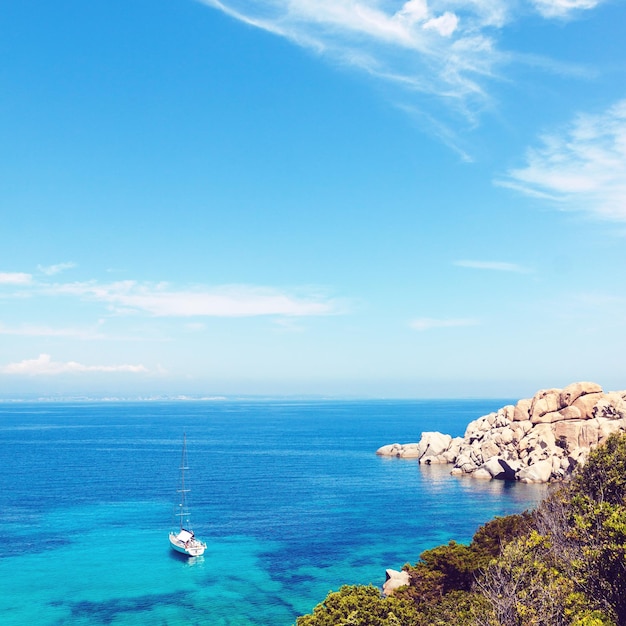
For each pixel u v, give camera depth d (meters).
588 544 24.42
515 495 110.69
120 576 67.19
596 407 122.31
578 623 20.62
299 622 36.88
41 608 57.50
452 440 169.38
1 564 71.50
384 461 170.62
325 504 107.25
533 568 25.84
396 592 46.75
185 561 72.88
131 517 97.06
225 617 55.47
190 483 132.12
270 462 170.50
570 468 115.44
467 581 45.22
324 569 69.88
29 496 116.31
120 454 192.62
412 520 93.62
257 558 74.19
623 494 29.61
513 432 134.75
